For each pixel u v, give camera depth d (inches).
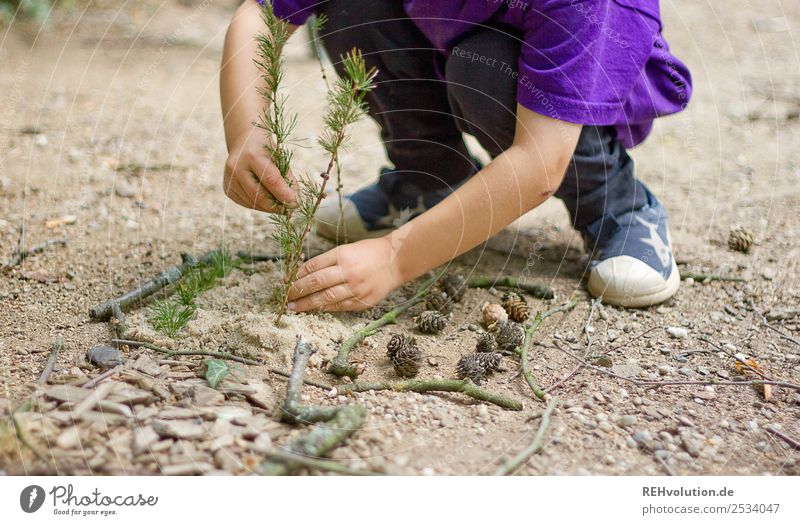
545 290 80.8
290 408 56.6
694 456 57.0
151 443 53.4
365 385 62.6
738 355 71.3
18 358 65.0
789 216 100.8
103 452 52.5
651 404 63.3
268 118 65.9
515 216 69.2
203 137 125.4
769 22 185.0
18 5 172.2
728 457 57.1
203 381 60.9
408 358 64.5
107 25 176.7
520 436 57.7
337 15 82.2
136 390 58.4
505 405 61.3
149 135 124.6
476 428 58.4
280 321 67.8
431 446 55.7
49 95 138.8
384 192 91.6
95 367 63.3
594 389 65.1
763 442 58.9
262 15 72.7
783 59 162.6
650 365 69.6
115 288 79.7
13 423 54.2
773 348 73.0
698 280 85.3
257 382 61.1
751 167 116.7
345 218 90.0
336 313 73.9
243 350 65.8
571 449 56.5
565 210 104.1
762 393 65.8
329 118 64.3
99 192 104.3
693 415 62.0
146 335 67.4
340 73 86.9
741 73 155.3
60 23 175.6
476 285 82.7
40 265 84.2
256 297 74.8
